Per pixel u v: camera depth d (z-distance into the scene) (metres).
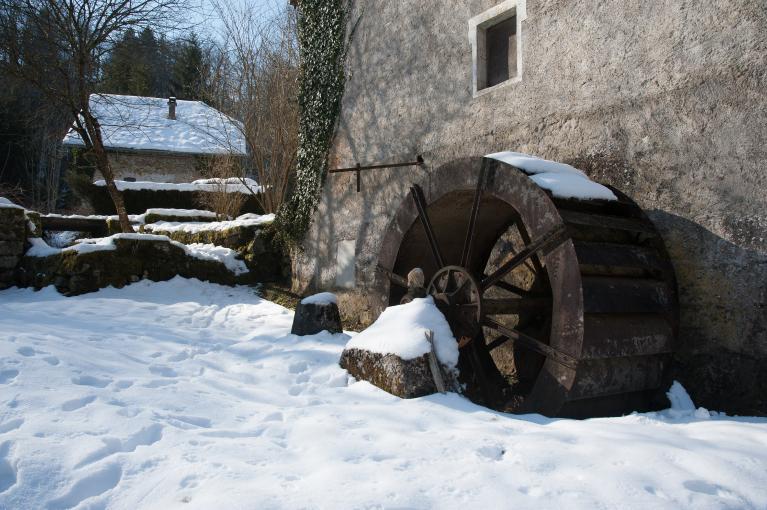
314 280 8.34
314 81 8.38
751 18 3.62
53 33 11.09
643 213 4.14
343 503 2.00
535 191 3.87
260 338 5.95
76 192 17.58
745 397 3.55
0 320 5.83
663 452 2.51
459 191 4.61
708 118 3.84
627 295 3.60
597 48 4.60
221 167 14.84
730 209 3.69
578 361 3.36
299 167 8.77
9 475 2.29
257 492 2.08
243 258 10.23
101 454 2.47
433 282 4.73
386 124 6.94
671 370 3.96
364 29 7.41
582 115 4.70
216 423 3.07
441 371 3.82
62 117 13.13
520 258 3.96
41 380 3.52
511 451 2.58
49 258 9.23
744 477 2.24
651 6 4.22
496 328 4.05
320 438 2.77
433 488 2.16
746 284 3.58
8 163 23.50
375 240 7.06
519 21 5.28
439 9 6.20
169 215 13.10
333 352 4.86
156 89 27.67
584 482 2.21
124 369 4.16
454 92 5.98
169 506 2.02
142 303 8.35
